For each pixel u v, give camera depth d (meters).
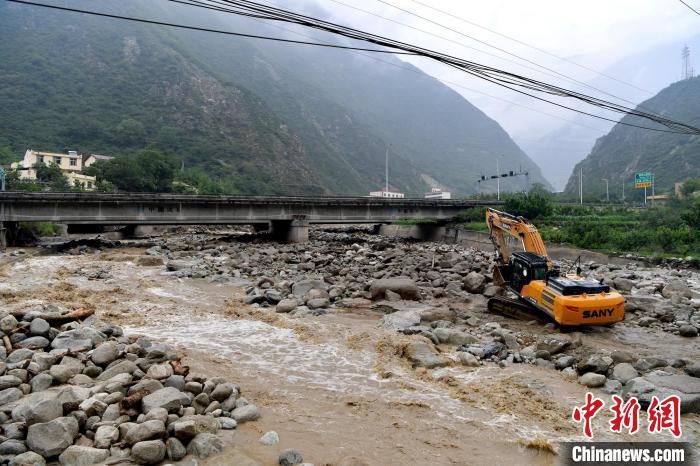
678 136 164.88
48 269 29.86
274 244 49.03
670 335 17.73
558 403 11.64
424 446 9.60
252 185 135.88
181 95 164.38
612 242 43.16
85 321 16.11
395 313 19.12
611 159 196.75
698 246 39.75
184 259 35.66
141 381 10.56
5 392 10.11
